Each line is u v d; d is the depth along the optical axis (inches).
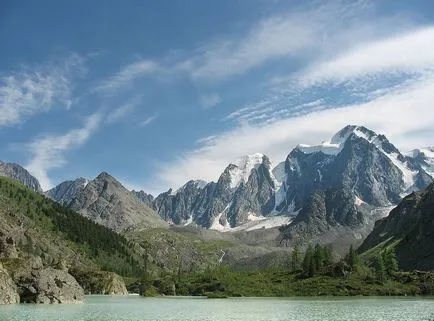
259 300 7598.4
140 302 7086.6
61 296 6176.2
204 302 7106.3
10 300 5674.2
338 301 6806.1
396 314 4347.9
